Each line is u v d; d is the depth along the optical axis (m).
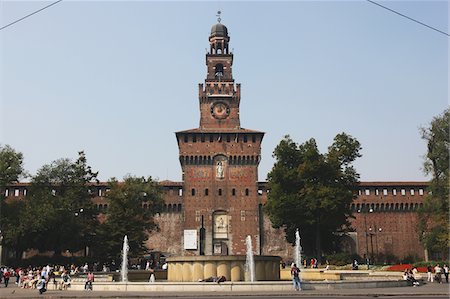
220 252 100.56
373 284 41.59
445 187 69.88
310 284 39.00
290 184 84.19
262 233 103.12
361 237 104.06
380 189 106.38
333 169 82.38
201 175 104.25
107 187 104.88
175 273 46.50
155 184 93.81
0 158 84.25
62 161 90.31
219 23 115.19
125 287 41.34
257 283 38.41
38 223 79.44
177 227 103.38
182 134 105.62
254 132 105.81
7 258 86.50
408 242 104.19
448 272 55.25
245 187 103.81
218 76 111.19
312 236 87.25
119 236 81.38
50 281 49.31
